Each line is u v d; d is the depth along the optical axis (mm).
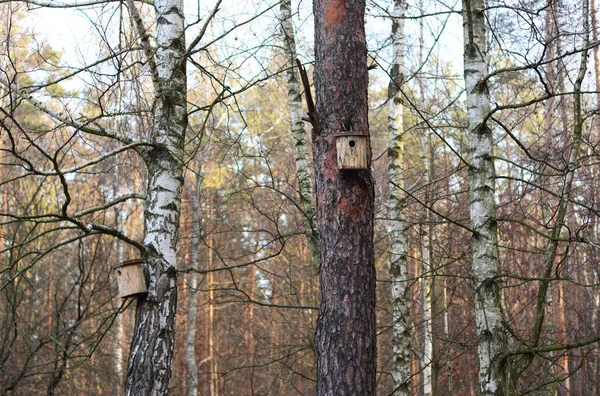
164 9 6238
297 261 14750
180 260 17734
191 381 14703
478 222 6270
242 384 18234
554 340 10602
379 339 15469
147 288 5648
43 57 6102
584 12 6406
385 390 15258
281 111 15102
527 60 5934
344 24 4625
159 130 6023
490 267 6176
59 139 11062
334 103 4512
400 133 8977
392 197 8836
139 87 5992
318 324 4352
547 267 5852
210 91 13945
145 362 5449
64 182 4891
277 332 15805
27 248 11461
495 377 5840
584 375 13719
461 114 13164
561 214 5836
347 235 4344
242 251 17453
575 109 6422
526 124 16656
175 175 5953
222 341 20766
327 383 4199
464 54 6684
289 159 15070
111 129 7047
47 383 11359
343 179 4398
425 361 11148
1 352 9656
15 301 9930
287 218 14242
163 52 6156
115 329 14438
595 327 11625
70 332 9359
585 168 9828
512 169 15406
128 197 5840
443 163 13867
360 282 4297
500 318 6047
